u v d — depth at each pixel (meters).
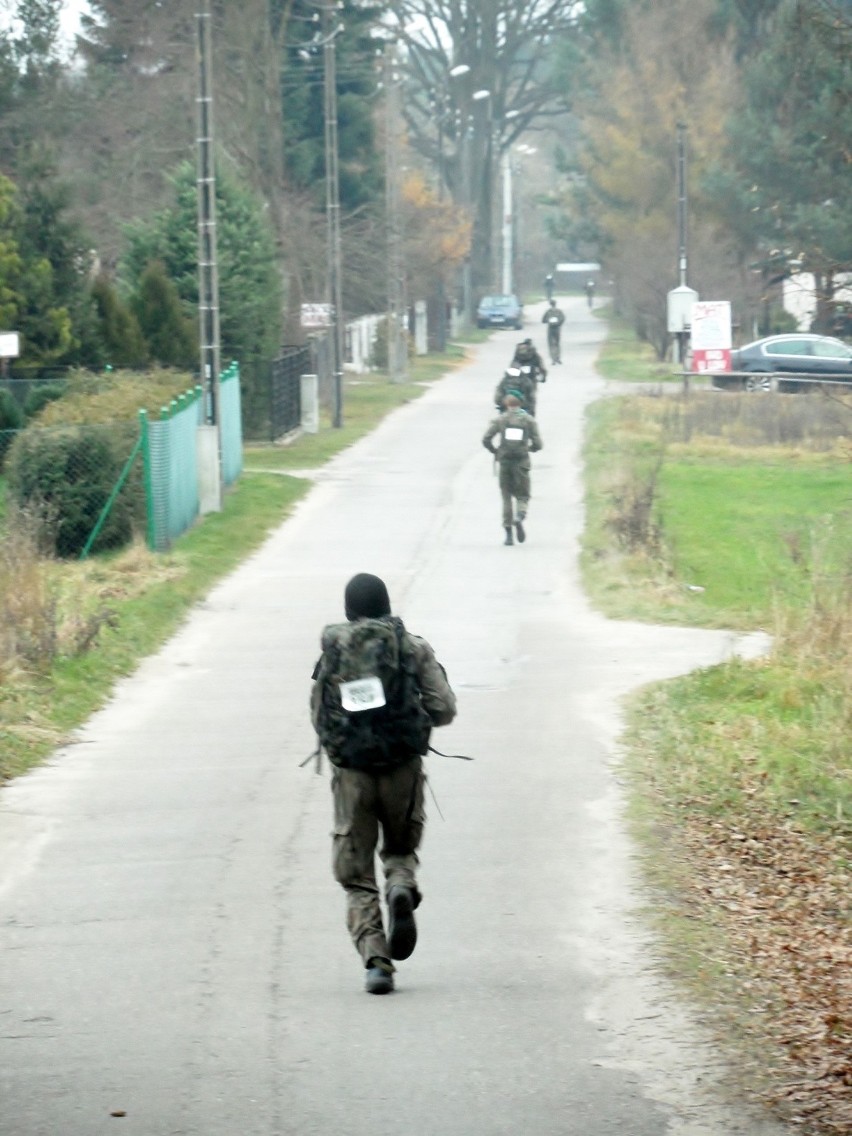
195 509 84.88
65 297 119.38
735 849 30.47
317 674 22.95
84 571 66.50
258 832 31.78
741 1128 18.00
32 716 41.56
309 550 76.88
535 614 59.53
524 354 116.25
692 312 146.88
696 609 59.53
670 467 105.25
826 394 70.88
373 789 22.69
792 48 65.12
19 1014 21.98
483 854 29.70
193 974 23.56
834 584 56.56
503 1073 19.62
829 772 35.75
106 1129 18.14
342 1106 18.70
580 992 22.48
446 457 115.31
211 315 86.31
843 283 63.03
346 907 25.58
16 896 27.75
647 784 34.91
